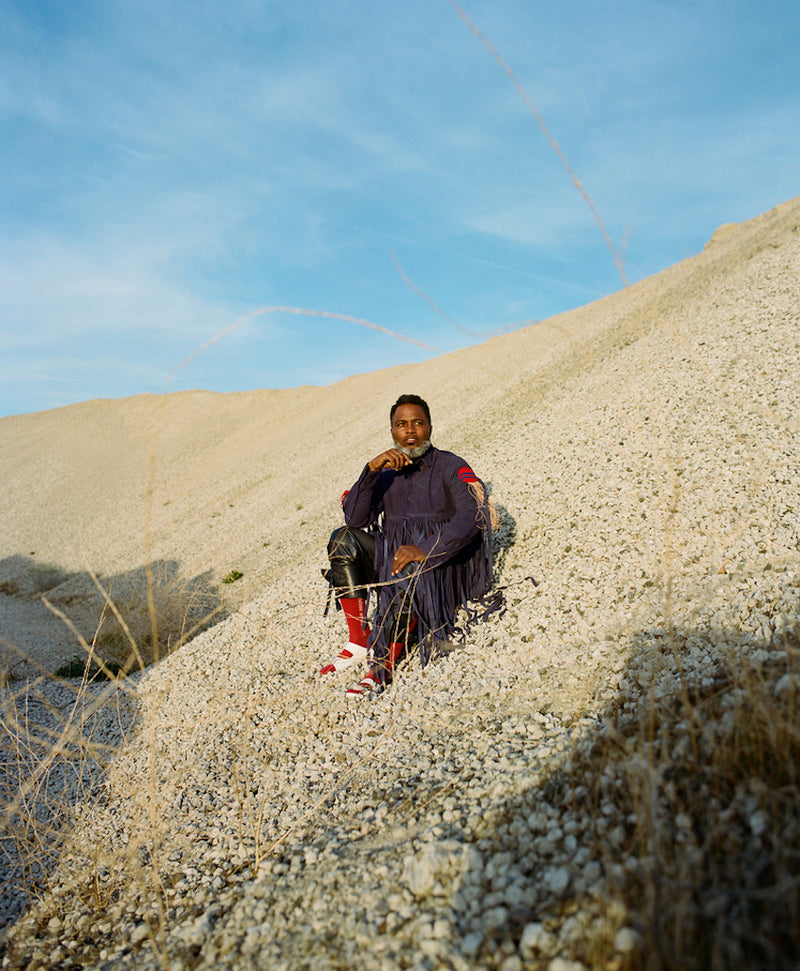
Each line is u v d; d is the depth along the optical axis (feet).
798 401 16.96
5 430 166.40
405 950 5.56
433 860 6.34
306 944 6.13
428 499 11.74
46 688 21.75
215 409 143.95
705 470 14.96
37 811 11.18
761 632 8.26
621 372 29.30
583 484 17.30
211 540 55.72
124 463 120.26
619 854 5.52
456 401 58.39
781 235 46.19
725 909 4.56
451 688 10.49
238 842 8.56
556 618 11.34
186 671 16.08
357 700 11.27
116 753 12.96
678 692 7.63
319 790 9.11
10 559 77.97
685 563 11.38
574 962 4.68
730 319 28.76
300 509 52.26
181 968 6.53
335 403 114.93
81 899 8.47
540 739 8.25
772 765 5.50
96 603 46.62
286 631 15.89
